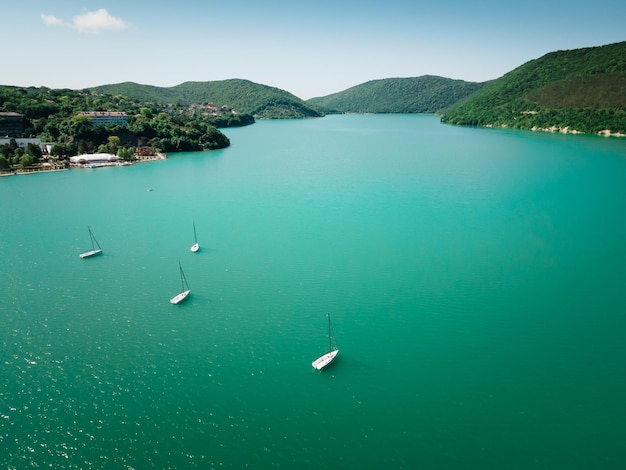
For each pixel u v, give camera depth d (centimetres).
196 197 19425
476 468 5941
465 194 18975
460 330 8900
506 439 6381
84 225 15662
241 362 8069
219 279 11244
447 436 6450
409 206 17262
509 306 9706
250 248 13212
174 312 9762
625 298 9944
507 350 8275
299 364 7994
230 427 6631
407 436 6456
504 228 14475
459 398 7150
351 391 7325
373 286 10706
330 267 11781
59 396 7250
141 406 7038
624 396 7125
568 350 8244
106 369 7912
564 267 11494
